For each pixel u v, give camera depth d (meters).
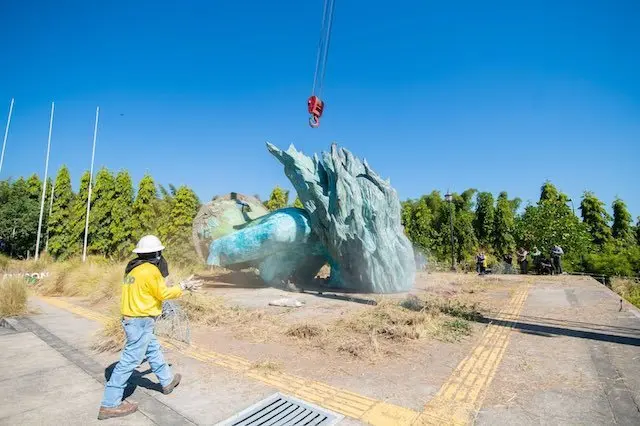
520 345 5.61
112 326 6.04
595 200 33.22
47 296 11.41
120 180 30.84
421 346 5.62
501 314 7.88
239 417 3.48
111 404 3.52
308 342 5.89
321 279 14.46
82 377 4.57
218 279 15.70
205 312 7.66
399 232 12.23
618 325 6.75
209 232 14.84
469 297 10.22
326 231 12.01
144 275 3.78
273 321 7.25
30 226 34.31
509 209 32.41
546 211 24.78
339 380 4.37
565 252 23.08
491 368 4.68
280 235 11.90
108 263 13.77
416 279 15.37
